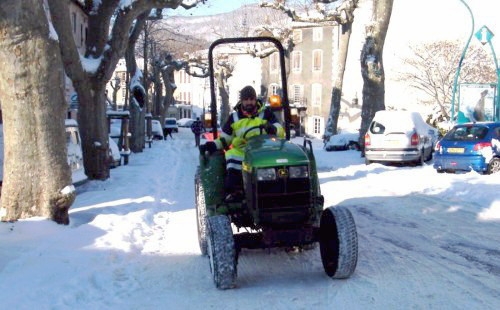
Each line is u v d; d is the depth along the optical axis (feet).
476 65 135.64
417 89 147.02
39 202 28.68
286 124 25.00
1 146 36.17
